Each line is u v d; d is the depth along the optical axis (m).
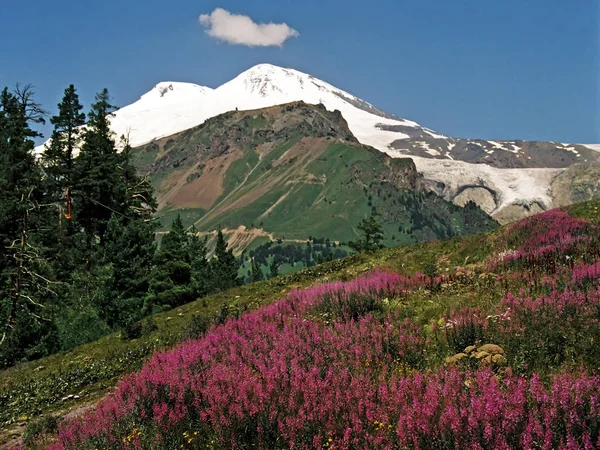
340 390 8.19
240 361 10.69
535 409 6.65
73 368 18.56
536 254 16.52
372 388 8.11
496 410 6.55
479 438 6.23
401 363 9.45
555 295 11.17
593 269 12.54
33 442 11.20
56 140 50.25
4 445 12.27
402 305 14.06
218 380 9.48
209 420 8.27
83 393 15.52
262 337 12.47
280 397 8.14
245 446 7.43
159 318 24.75
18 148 42.69
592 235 18.00
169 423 8.31
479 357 8.86
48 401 15.49
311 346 10.89
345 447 6.73
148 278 39.56
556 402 6.70
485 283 14.66
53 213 44.66
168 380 9.80
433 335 10.89
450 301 13.19
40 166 46.69
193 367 10.77
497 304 11.86
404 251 27.16
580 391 6.90
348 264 27.98
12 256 36.28
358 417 7.35
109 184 49.06
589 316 9.62
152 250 43.19
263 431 7.47
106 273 36.94
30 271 36.38
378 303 14.21
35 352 27.61
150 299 38.66
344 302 14.30
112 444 8.52
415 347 10.08
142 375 10.65
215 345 12.74
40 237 41.22
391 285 16.06
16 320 30.91
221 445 7.52
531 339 9.13
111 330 29.67
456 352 9.88
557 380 7.23
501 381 7.96
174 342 18.19
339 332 11.90
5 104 46.72
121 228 41.25
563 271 13.81
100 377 16.75
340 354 10.02
